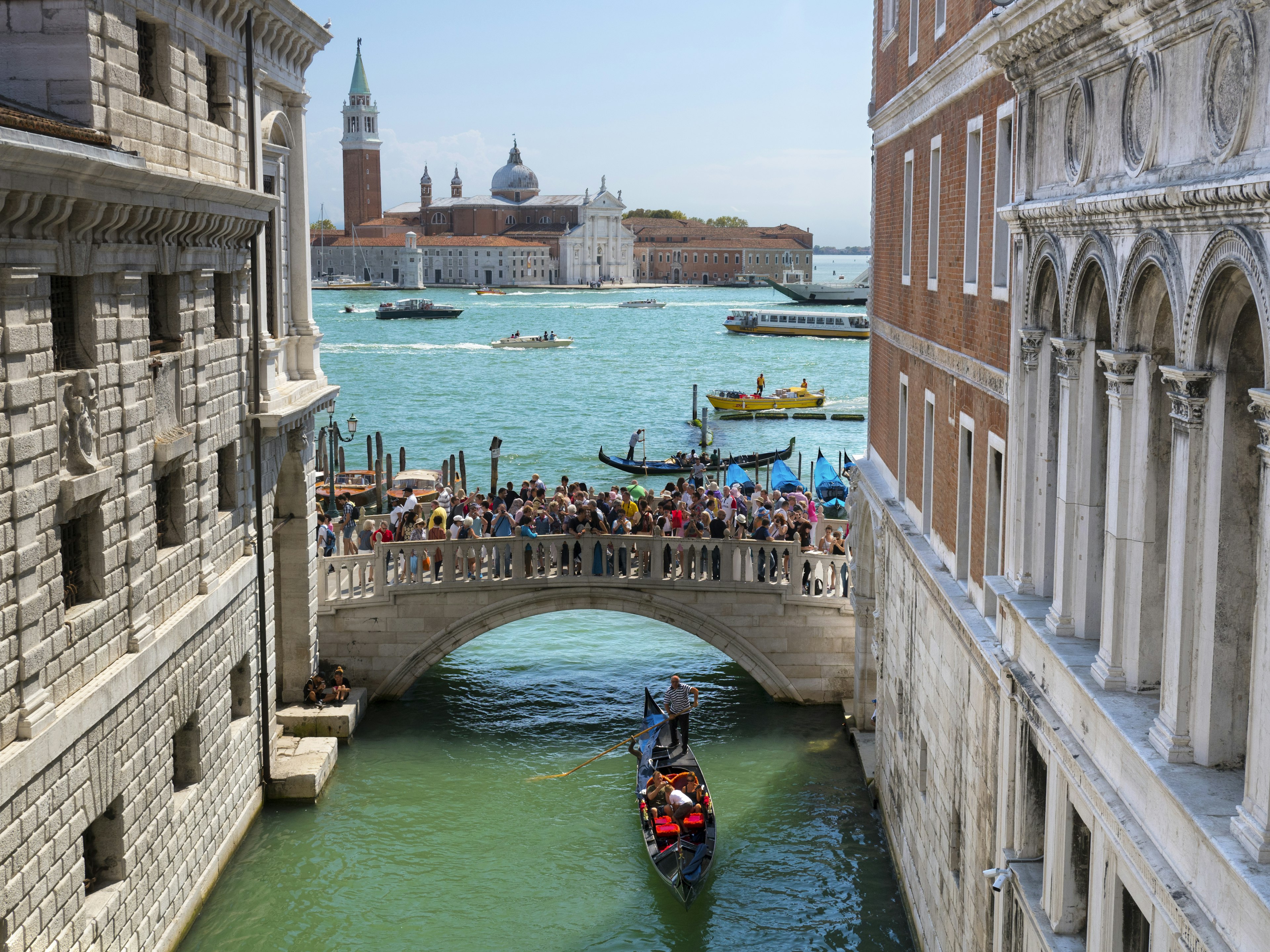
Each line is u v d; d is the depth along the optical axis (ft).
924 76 60.90
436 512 101.60
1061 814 36.83
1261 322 24.52
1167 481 32.63
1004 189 47.60
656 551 89.76
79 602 49.37
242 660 70.13
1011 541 44.75
